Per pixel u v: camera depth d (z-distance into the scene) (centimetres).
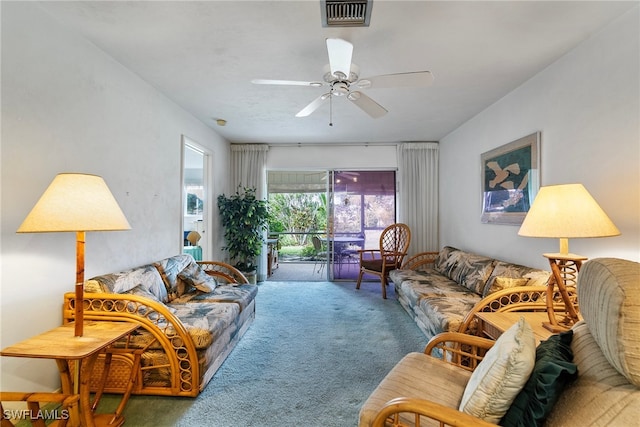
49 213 149
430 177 519
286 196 668
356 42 217
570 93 231
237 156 532
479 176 376
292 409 189
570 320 171
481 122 371
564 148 238
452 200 463
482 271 312
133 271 248
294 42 219
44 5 179
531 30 203
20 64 171
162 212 317
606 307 90
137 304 198
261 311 373
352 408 190
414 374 152
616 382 88
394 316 356
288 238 672
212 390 208
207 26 200
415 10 182
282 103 341
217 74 270
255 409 189
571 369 97
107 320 193
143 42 220
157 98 305
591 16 189
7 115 165
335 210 546
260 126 431
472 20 192
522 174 289
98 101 228
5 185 165
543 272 244
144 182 285
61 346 147
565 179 238
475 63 249
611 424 81
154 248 302
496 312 211
